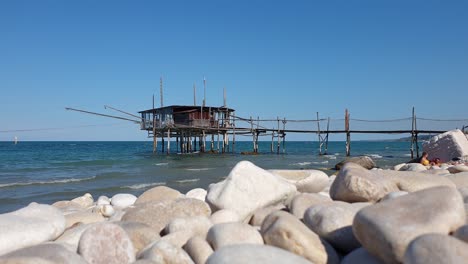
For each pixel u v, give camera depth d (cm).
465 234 266
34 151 5906
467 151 2144
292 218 373
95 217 610
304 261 278
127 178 2123
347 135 4259
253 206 520
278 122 4691
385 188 462
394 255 273
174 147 9338
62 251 328
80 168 2819
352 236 354
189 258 337
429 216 287
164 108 4206
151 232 429
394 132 3728
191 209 521
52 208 477
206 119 4172
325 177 704
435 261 230
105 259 349
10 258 292
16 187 1841
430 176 523
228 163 3238
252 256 275
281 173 698
